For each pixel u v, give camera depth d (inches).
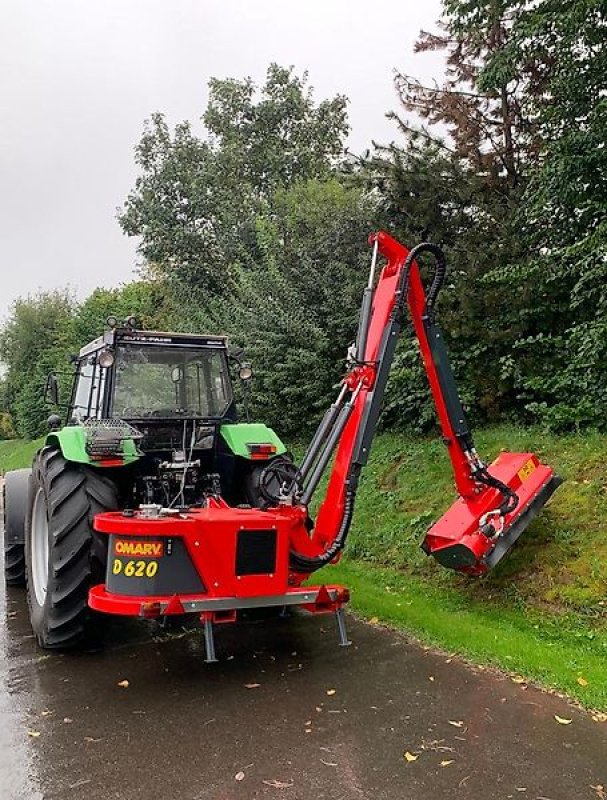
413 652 172.7
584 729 130.8
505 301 298.5
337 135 914.1
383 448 338.3
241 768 119.6
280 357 398.9
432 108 365.4
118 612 150.7
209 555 153.6
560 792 110.4
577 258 278.1
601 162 260.4
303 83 908.0
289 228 471.8
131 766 121.1
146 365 211.0
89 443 178.5
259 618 205.2
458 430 188.1
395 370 322.3
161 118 842.8
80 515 174.1
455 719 135.9
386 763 120.1
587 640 171.5
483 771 116.9
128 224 840.9
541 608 190.4
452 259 317.4
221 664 169.2
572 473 240.2
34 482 200.7
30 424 1071.0
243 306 445.7
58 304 1441.9
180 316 598.9
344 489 169.0
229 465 215.6
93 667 169.8
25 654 180.7
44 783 116.3
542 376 292.4
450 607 203.9
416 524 258.4
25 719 140.6
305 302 409.7
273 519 157.9
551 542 209.8
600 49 264.7
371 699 146.0
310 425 404.5
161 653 178.5
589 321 279.6
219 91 884.6
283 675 160.9
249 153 872.9
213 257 768.9
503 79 284.4
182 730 134.3
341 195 462.3
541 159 300.5
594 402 269.6
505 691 148.3
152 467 209.3
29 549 204.2
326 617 204.1
